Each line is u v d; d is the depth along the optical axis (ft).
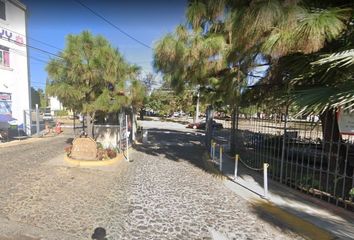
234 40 17.29
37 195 20.65
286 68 20.26
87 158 33.91
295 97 16.08
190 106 137.90
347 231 14.87
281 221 16.62
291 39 14.07
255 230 15.51
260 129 31.42
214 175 28.32
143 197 20.94
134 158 38.06
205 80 27.50
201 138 69.05
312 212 17.56
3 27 55.11
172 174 28.86
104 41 35.50
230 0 18.37
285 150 24.02
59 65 33.78
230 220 16.85
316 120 19.51
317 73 17.49
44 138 60.64
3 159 34.68
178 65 23.68
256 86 26.18
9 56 57.36
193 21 20.59
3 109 55.83
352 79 15.17
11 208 17.87
